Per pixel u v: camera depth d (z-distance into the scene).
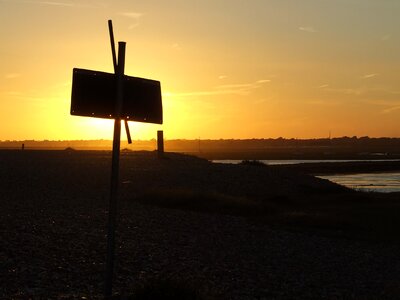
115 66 9.28
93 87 9.13
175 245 17.17
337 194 37.78
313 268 15.58
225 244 18.25
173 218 22.95
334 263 16.56
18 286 10.85
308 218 25.09
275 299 11.91
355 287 13.60
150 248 16.20
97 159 46.22
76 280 11.83
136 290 10.25
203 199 28.61
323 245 19.73
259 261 15.99
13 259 12.92
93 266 13.22
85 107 9.05
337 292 12.98
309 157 184.38
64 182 32.47
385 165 112.94
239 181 37.41
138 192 30.88
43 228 17.41
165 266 14.06
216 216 24.89
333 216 26.06
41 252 13.99
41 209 22.03
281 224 24.34
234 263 15.34
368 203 33.56
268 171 42.94
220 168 42.16
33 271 12.10
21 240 15.07
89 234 17.27
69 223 19.00
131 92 9.41
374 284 14.02
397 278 14.91
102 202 25.69
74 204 24.41
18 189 28.73
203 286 11.77
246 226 22.67
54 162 42.69
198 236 19.27
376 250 19.42
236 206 27.70
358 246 20.06
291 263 16.08
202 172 39.34
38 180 32.47
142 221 21.34
